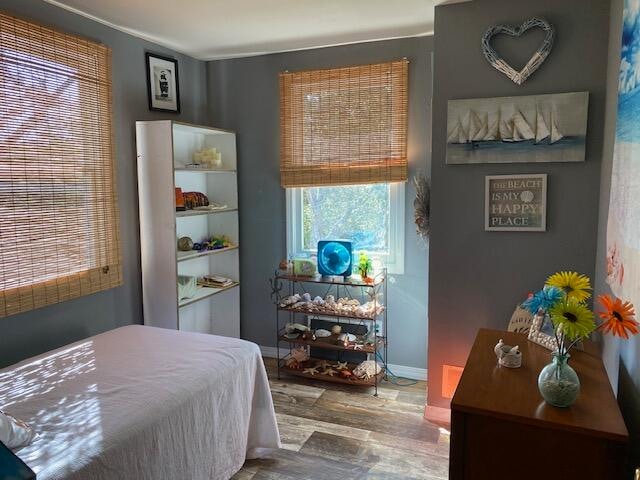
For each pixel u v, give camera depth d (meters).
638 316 1.39
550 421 1.36
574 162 2.44
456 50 2.60
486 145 2.56
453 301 2.74
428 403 2.85
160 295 3.19
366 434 2.68
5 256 2.35
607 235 1.94
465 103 2.57
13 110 2.36
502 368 1.74
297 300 3.48
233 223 3.79
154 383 1.94
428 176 3.21
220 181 3.80
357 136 3.37
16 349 2.46
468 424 1.46
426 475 2.30
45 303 2.56
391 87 3.24
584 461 1.34
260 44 3.38
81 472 1.42
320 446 2.55
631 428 1.59
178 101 3.52
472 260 2.68
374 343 3.24
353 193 3.52
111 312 3.02
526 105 2.47
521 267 2.59
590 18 2.36
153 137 3.07
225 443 2.13
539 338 1.98
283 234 3.72
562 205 2.49
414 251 3.33
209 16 2.79
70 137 2.68
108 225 2.94
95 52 2.82
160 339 2.47
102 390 1.87
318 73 3.44
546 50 2.40
